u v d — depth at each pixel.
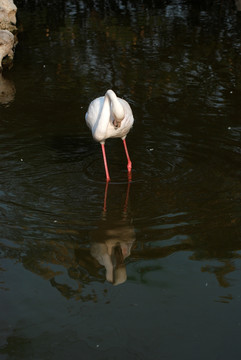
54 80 14.19
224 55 16.14
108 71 14.85
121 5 24.36
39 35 18.98
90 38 18.50
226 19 21.19
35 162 9.28
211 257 6.39
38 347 4.88
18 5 24.38
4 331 5.09
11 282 5.86
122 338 5.01
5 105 12.34
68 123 11.33
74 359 4.75
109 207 7.67
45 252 6.48
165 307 5.46
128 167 8.87
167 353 4.81
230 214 7.39
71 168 9.05
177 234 6.91
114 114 7.49
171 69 14.90
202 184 8.36
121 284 5.86
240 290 5.73
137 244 6.70
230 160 9.27
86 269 6.16
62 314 5.35
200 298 5.60
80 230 7.03
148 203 7.78
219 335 5.03
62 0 25.70
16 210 7.52
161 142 10.15
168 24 20.42
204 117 11.43
